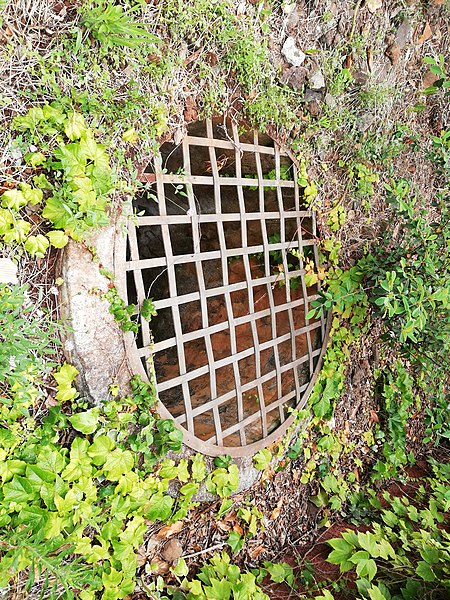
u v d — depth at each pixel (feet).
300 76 7.91
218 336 11.64
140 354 5.90
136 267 5.83
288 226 10.96
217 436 7.18
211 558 7.21
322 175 8.87
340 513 9.36
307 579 7.69
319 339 9.27
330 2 8.16
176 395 9.96
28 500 4.90
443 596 7.30
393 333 10.33
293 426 8.52
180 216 6.44
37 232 4.96
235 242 12.19
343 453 9.82
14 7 4.60
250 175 10.58
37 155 4.82
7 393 4.85
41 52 4.86
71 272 5.11
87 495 5.30
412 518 8.87
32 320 4.98
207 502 7.19
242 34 6.65
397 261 9.12
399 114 10.38
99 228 5.28
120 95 5.50
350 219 9.60
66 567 4.96
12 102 4.72
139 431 5.93
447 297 8.09
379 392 10.73
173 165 10.13
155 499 6.09
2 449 4.77
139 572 6.42
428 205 11.67
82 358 5.27
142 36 5.45
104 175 5.17
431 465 11.67
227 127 7.41
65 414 5.36
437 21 10.82
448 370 10.64
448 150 9.64
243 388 7.68
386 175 10.32
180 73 6.13
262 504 8.11
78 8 4.91
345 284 8.96
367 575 7.68
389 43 9.61
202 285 6.89
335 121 8.63
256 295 11.78
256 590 6.88
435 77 10.93
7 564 4.63
